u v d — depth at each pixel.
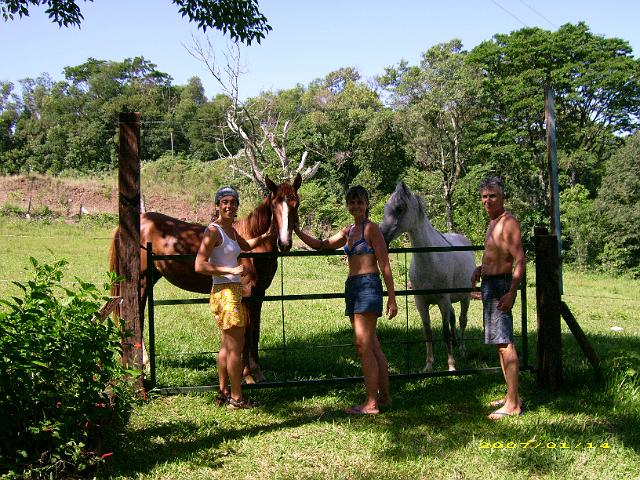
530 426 4.06
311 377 5.44
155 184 38.72
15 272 12.65
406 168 40.75
